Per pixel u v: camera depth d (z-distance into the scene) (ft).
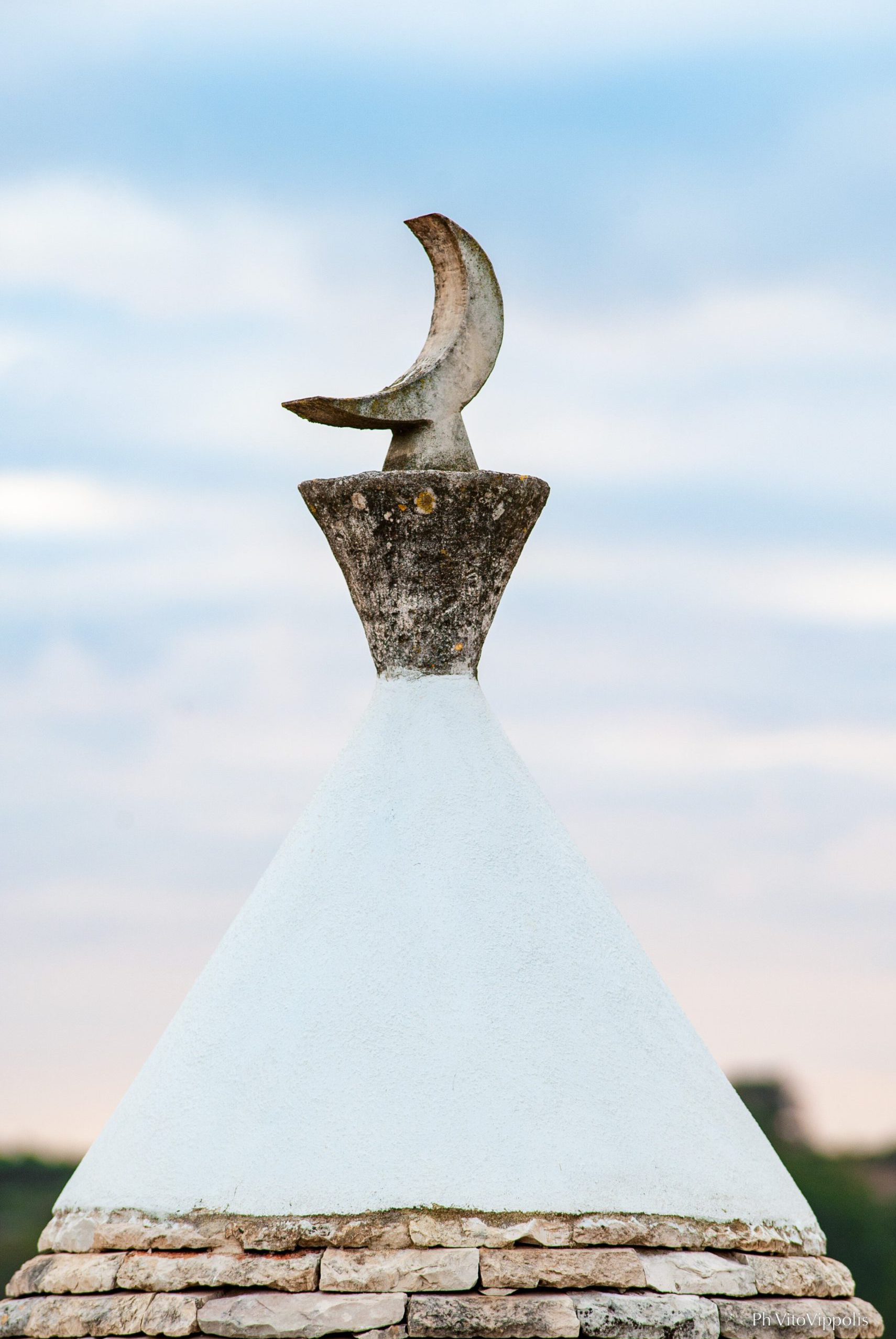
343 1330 19.81
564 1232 20.29
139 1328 20.43
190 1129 21.29
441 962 21.74
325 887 22.57
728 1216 21.27
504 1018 21.45
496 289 24.88
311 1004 21.66
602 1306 20.03
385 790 23.11
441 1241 20.13
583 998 21.99
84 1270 21.15
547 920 22.45
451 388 24.35
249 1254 20.44
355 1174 20.36
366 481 23.63
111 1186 21.50
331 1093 20.94
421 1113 20.70
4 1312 21.75
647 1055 21.95
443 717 23.63
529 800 23.49
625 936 23.17
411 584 23.84
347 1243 20.18
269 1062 21.38
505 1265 20.01
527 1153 20.54
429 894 22.24
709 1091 22.35
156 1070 22.40
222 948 23.20
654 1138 21.25
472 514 23.68
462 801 22.99
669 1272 20.54
